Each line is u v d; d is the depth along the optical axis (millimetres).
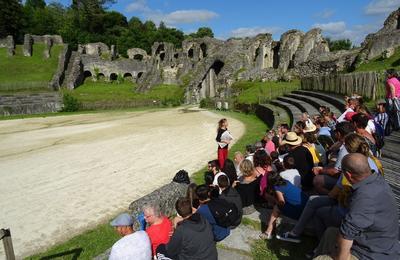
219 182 6336
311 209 5469
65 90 50719
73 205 10180
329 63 37406
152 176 12812
